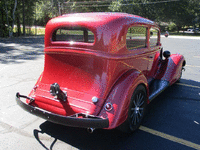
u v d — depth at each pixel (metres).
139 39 3.41
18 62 8.52
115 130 3.31
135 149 2.79
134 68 3.27
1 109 3.96
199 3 47.00
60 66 2.90
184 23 48.50
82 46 2.68
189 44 17.88
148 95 3.40
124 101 2.65
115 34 2.64
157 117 3.79
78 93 2.74
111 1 39.94
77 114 2.52
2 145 2.82
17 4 27.86
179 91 5.26
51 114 2.55
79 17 2.80
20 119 3.60
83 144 2.89
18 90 5.00
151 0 40.91
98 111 2.58
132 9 39.19
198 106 4.32
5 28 26.33
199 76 6.76
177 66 4.84
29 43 17.02
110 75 2.68
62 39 2.97
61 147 2.81
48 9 38.84
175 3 44.75
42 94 3.02
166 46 15.84
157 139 3.05
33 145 2.84
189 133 3.24
